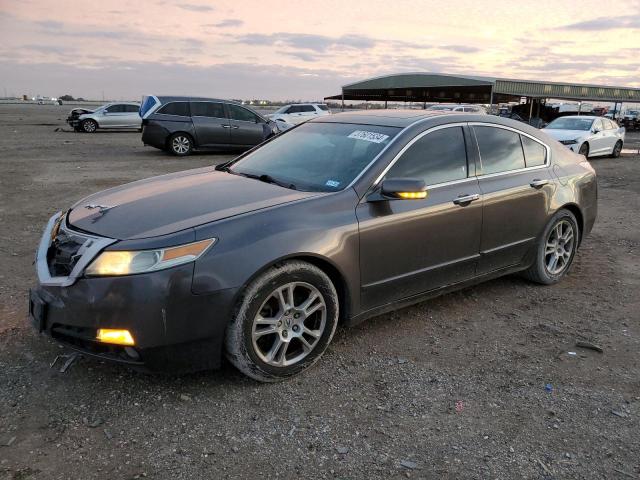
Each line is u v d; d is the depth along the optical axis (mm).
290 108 26000
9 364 3371
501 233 4387
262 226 3109
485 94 43656
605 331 4090
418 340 3873
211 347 2986
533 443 2756
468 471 2543
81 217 3344
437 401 3111
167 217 3145
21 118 46344
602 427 2902
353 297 3525
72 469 2482
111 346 2865
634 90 40875
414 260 3809
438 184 3959
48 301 2986
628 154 21422
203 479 2443
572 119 19375
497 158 4445
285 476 2479
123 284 2807
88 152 17922
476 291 4867
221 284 2920
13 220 7348
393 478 2486
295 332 3287
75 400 3021
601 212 8695
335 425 2865
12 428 2760
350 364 3508
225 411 2963
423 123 4035
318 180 3746
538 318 4309
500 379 3369
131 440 2699
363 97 50531
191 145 17094
